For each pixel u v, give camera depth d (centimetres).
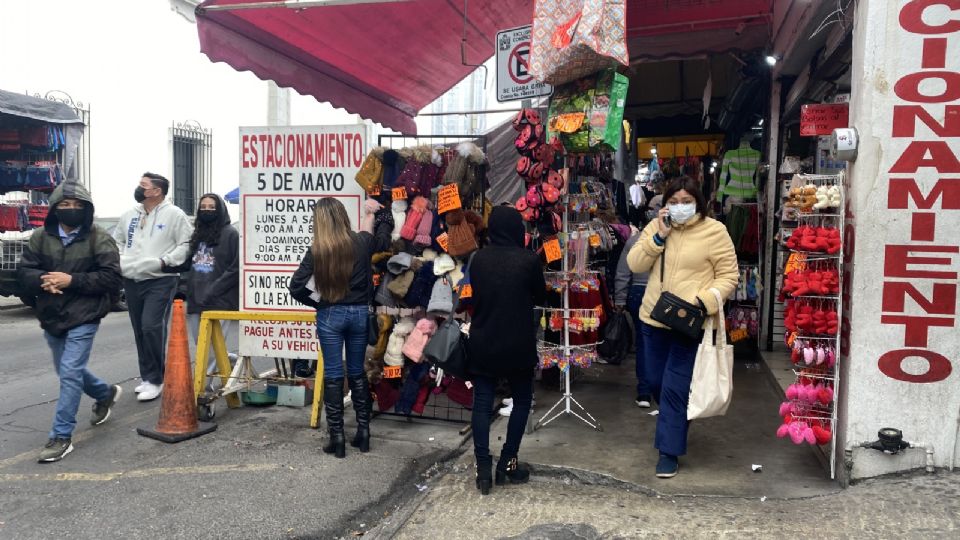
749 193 777
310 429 514
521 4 680
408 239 519
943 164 350
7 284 1046
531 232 570
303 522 357
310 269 447
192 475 420
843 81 562
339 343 454
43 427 537
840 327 383
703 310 393
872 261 360
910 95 352
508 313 387
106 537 339
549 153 523
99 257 463
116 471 430
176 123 1502
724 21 683
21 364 772
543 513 363
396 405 531
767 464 426
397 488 409
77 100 1274
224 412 565
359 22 660
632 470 416
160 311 605
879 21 354
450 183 502
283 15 620
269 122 1570
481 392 399
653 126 1174
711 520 343
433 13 670
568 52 441
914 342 358
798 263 397
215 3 581
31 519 359
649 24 689
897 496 345
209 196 589
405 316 531
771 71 734
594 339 587
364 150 534
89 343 467
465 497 390
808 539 316
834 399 386
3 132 1123
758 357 740
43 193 1282
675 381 409
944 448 360
